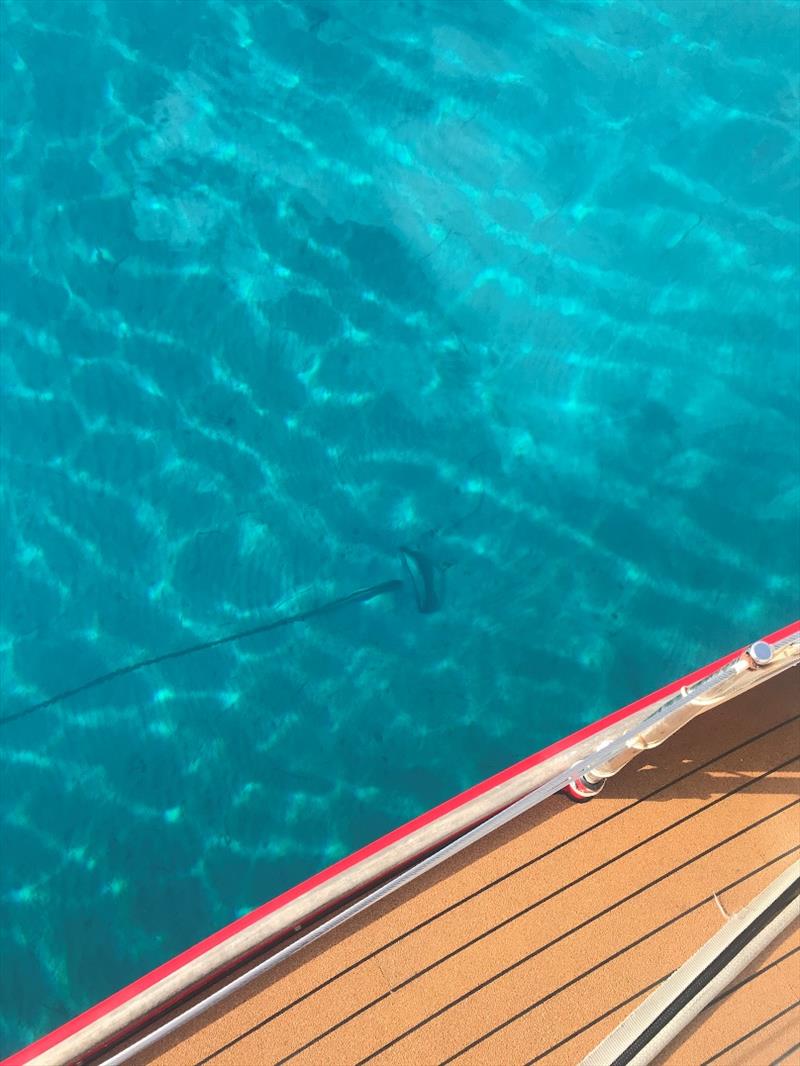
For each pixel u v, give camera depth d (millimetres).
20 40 7945
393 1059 3994
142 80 7871
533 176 7660
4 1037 5715
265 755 6320
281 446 6988
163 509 6852
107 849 6113
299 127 7762
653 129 7816
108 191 7535
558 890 4277
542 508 6852
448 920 4227
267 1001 4090
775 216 7551
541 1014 4051
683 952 4164
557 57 8023
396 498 6879
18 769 6309
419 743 6320
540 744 6293
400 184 7625
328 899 3957
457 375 7152
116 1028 3627
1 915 5969
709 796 4457
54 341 7191
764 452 6953
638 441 6996
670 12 8070
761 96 7918
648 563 6695
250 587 6676
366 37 8047
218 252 7422
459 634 6562
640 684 6406
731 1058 3943
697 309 7305
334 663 6512
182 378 7133
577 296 7336
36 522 6809
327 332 7242
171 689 6480
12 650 6551
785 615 6543
